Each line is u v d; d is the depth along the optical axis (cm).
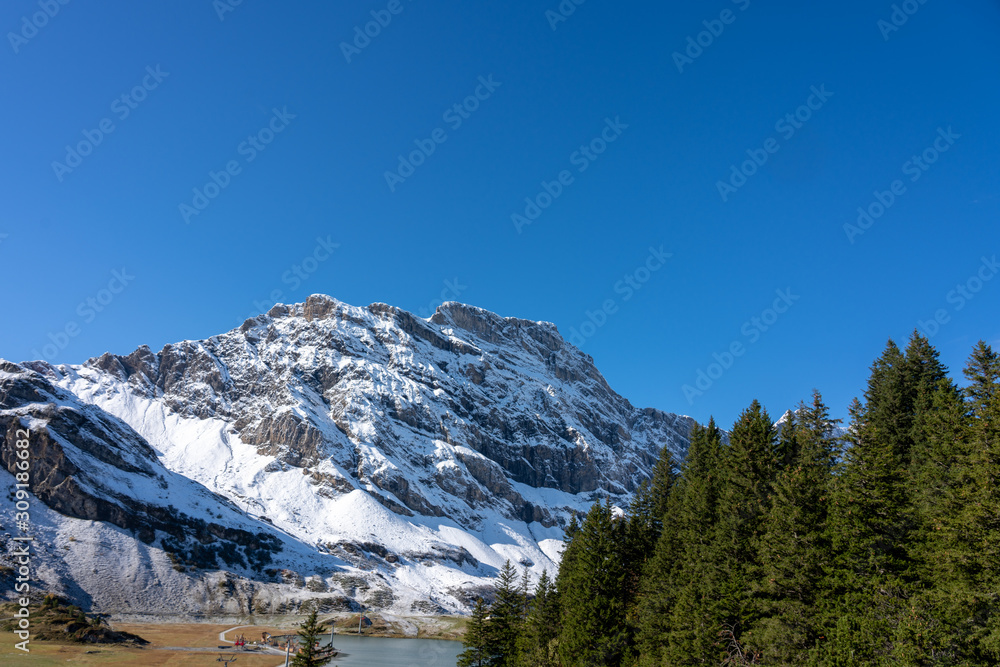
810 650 4550
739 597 5275
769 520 5350
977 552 4003
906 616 4022
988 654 3772
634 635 6650
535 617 8088
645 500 8775
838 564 4791
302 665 7650
